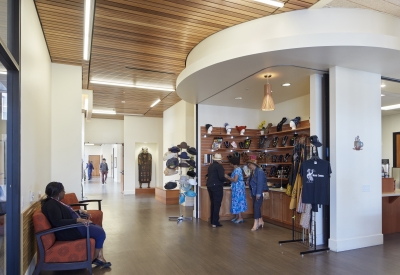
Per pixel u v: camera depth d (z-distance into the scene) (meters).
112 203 9.72
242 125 7.99
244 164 7.75
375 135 4.89
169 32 4.62
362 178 4.73
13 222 2.89
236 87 5.83
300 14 4.05
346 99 4.65
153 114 12.30
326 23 4.02
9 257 2.87
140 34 4.66
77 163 6.02
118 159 18.61
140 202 9.97
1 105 2.81
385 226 5.68
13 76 2.89
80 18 4.13
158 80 7.17
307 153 5.07
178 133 9.74
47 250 3.46
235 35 4.43
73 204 5.09
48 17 4.10
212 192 6.38
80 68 6.14
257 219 6.02
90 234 3.79
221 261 4.14
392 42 3.88
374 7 4.00
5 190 2.87
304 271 3.74
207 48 4.81
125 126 12.61
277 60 4.28
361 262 4.04
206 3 3.79
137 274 3.69
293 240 5.11
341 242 4.52
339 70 4.60
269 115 7.90
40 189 4.32
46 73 5.03
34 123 3.80
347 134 4.63
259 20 4.24
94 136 13.42
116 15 4.05
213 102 7.30
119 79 7.10
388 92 6.14
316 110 4.87
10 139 2.88
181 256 4.36
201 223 6.64
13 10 2.88
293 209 5.20
